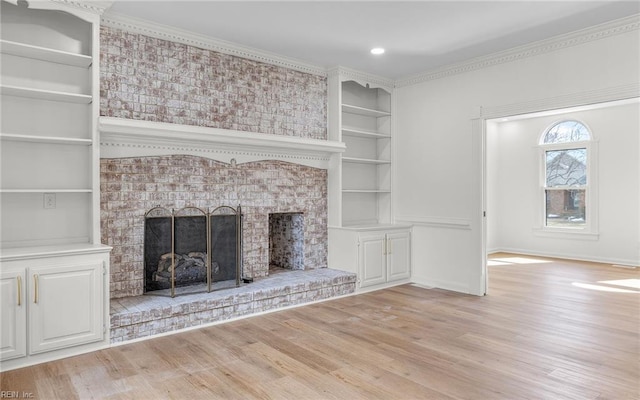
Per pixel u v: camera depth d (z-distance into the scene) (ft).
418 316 13.44
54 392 8.40
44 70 11.27
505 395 8.21
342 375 9.13
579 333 11.75
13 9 10.88
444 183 17.35
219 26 13.04
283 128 16.16
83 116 11.85
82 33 11.88
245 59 15.10
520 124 27.50
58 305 9.96
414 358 10.03
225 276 14.66
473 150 16.38
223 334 11.72
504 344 10.92
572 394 8.22
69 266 10.13
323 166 17.43
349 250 16.75
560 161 25.96
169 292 13.19
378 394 8.28
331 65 17.06
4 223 10.69
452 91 17.02
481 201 16.19
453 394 8.26
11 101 10.79
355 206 18.98
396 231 17.97
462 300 15.44
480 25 12.92
